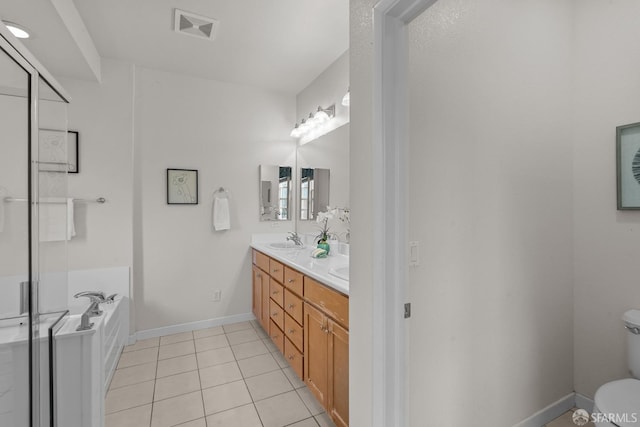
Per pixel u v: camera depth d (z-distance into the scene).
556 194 1.65
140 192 2.71
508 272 1.46
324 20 2.04
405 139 1.03
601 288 1.64
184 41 2.28
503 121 1.43
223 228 2.97
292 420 1.70
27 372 1.29
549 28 1.60
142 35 2.20
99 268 2.50
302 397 1.90
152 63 2.62
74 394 1.36
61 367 1.34
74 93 2.41
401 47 1.03
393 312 1.03
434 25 1.21
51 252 1.54
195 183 2.91
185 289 2.90
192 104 2.90
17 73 1.30
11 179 1.34
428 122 1.19
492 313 1.41
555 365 1.66
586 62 1.68
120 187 2.56
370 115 1.08
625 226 1.56
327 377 1.60
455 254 1.28
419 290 1.18
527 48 1.51
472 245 1.33
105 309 2.17
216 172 3.01
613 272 1.60
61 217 1.64
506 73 1.43
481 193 1.36
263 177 3.21
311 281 1.78
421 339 1.19
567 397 1.71
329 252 2.47
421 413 1.20
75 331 1.37
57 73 2.32
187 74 2.85
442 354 1.26
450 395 1.29
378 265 1.02
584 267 1.71
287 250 2.79
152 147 2.75
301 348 1.92
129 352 2.48
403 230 1.03
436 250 1.23
